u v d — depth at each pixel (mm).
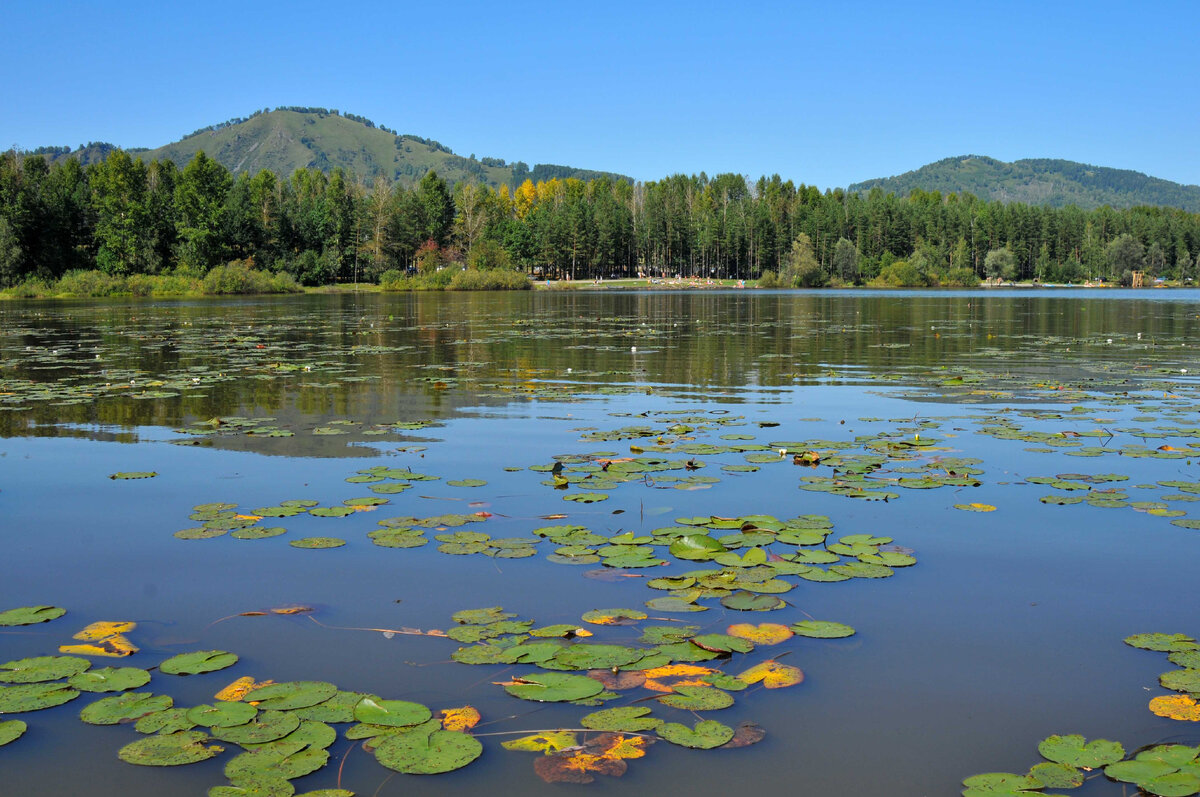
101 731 3100
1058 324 26859
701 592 4410
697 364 14906
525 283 81812
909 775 2867
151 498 6207
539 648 3738
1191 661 3625
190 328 25391
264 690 3375
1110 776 2777
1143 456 7445
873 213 100250
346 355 16734
